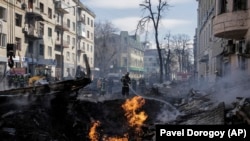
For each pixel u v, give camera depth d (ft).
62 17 173.68
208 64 114.21
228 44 71.31
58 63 167.63
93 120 41.01
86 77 38.17
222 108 33.76
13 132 28.35
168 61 197.16
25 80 78.28
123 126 43.34
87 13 218.38
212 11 100.94
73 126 35.76
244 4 59.67
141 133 38.73
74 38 193.98
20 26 125.49
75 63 193.77
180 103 57.47
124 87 67.36
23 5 126.41
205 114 35.19
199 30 159.63
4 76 79.87
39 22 141.59
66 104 36.52
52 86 36.45
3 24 111.86
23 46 127.65
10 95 32.60
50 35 156.46
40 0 143.54
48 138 29.71
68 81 36.88
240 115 30.71
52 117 34.24
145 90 92.84
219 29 63.52
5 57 111.34
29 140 28.40
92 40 231.50
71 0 185.88
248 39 57.26
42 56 146.82
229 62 75.15
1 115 30.60
